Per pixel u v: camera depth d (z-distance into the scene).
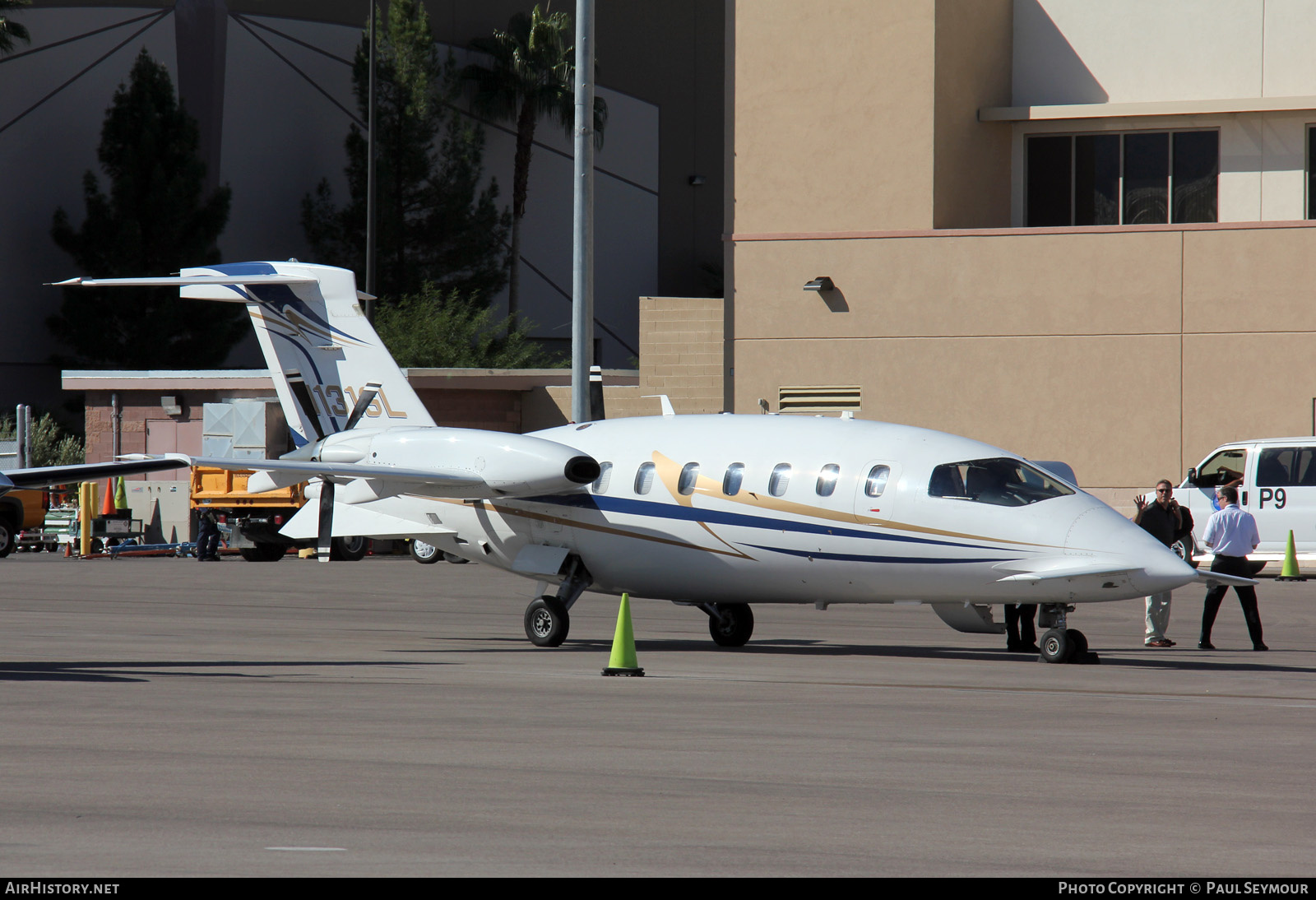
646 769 34.66
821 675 55.75
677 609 88.25
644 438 67.94
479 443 67.12
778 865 25.25
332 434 73.69
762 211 130.25
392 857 25.61
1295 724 42.97
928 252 122.56
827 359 125.81
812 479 62.62
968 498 59.56
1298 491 102.94
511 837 27.27
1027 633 65.81
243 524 128.75
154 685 50.53
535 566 68.12
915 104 124.06
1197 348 115.31
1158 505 72.75
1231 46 124.94
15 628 72.38
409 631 73.75
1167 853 26.33
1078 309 118.44
